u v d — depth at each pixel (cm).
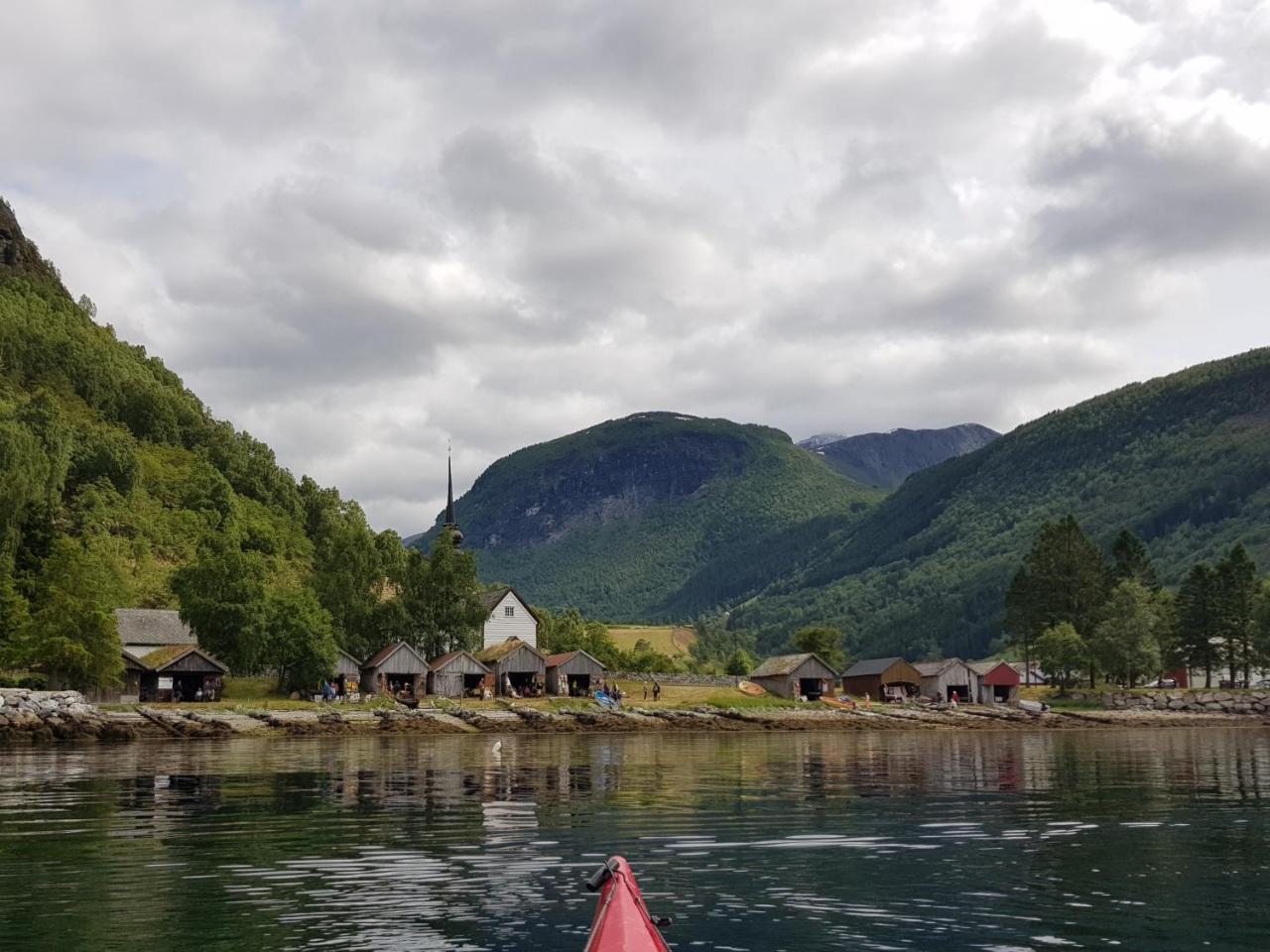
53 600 10500
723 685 15175
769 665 15462
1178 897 2491
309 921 2239
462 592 14225
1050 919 2288
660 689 14188
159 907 2369
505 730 11181
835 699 14962
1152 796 4572
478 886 2595
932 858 2995
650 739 10062
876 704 14975
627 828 3544
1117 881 2683
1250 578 17588
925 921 2269
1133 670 16650
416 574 14200
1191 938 2134
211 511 19550
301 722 10181
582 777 5509
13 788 4888
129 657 11100
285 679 11956
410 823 3662
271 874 2734
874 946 2081
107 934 2139
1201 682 19612
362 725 10456
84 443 19912
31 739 9044
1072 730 13000
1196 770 6138
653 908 2389
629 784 5109
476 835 3391
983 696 16575
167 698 11194
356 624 13712
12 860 2931
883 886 2625
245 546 19125
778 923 2259
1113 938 2139
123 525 17600
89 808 4091
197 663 11281
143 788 4881
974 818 3819
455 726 10925
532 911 2331
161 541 17800
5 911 2328
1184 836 3397
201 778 5431
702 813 3953
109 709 9819
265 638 11744
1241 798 4484
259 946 2048
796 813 3956
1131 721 14325
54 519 15812
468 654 12925
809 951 2050
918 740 10112
